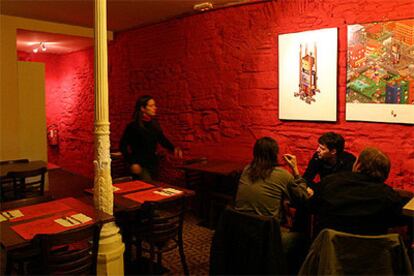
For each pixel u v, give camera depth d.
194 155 4.58
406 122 2.91
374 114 3.07
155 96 5.05
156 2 4.05
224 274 2.19
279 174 2.39
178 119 4.75
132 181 3.26
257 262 2.08
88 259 2.08
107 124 2.52
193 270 2.92
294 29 3.53
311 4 3.40
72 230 1.99
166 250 2.70
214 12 4.20
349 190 2.01
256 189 2.38
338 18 3.24
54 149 7.50
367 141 3.15
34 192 3.92
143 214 2.90
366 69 3.09
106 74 2.54
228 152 4.20
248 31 3.90
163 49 4.87
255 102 3.90
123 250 2.60
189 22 4.50
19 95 5.20
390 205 1.93
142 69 5.22
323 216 2.13
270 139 2.48
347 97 3.22
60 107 7.38
